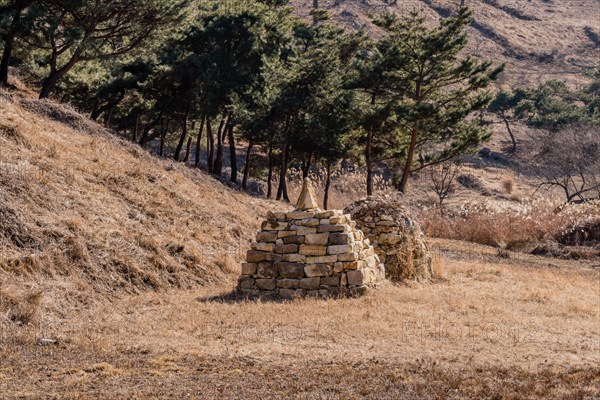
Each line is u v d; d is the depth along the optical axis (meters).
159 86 39.12
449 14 122.44
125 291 14.85
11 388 8.01
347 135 41.03
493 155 80.75
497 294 16.70
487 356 10.39
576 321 13.87
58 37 31.56
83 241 15.62
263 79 39.53
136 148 27.22
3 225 14.67
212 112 38.78
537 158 74.69
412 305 14.22
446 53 40.62
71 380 8.36
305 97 36.88
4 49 33.00
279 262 15.14
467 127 42.19
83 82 39.00
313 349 10.38
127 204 19.70
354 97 38.66
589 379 8.98
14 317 11.62
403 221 18.66
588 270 26.91
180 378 8.63
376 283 15.78
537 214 36.66
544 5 148.88
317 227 15.14
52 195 17.17
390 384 8.49
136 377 8.63
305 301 14.12
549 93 89.94
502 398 7.94
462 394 8.12
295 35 51.16
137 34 34.19
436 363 9.79
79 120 26.28
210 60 38.44
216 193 26.80
